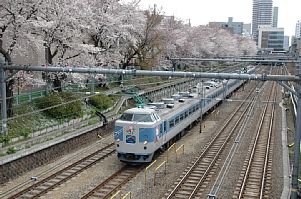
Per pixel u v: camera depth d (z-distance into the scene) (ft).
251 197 51.52
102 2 111.45
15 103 79.51
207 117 116.67
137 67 138.41
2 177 55.01
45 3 69.51
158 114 73.00
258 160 69.97
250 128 101.04
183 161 68.13
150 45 136.67
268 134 93.09
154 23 133.69
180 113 83.71
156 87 126.00
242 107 138.31
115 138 65.92
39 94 91.71
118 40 114.73
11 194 50.26
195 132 94.89
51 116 81.82
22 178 57.16
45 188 52.90
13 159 56.80
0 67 62.08
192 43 191.21
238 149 78.07
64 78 92.27
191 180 57.82
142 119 65.82
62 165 63.62
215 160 69.05
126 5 118.21
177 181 57.00
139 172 61.93
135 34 125.49
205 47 205.98
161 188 54.03
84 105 94.32
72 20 79.15
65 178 56.75
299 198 49.11
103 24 107.45
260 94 165.27
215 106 130.62
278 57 146.10
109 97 107.65
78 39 89.86
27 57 86.69
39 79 79.92
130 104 113.91
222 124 105.29
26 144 63.41
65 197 50.01
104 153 72.64
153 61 141.90
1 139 61.82
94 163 66.18
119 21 110.11
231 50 259.39
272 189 54.70
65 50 88.79
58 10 75.41
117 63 117.70
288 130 98.94
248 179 58.95
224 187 54.95
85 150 73.10
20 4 66.85
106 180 56.49
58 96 85.51
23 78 75.66
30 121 75.77
